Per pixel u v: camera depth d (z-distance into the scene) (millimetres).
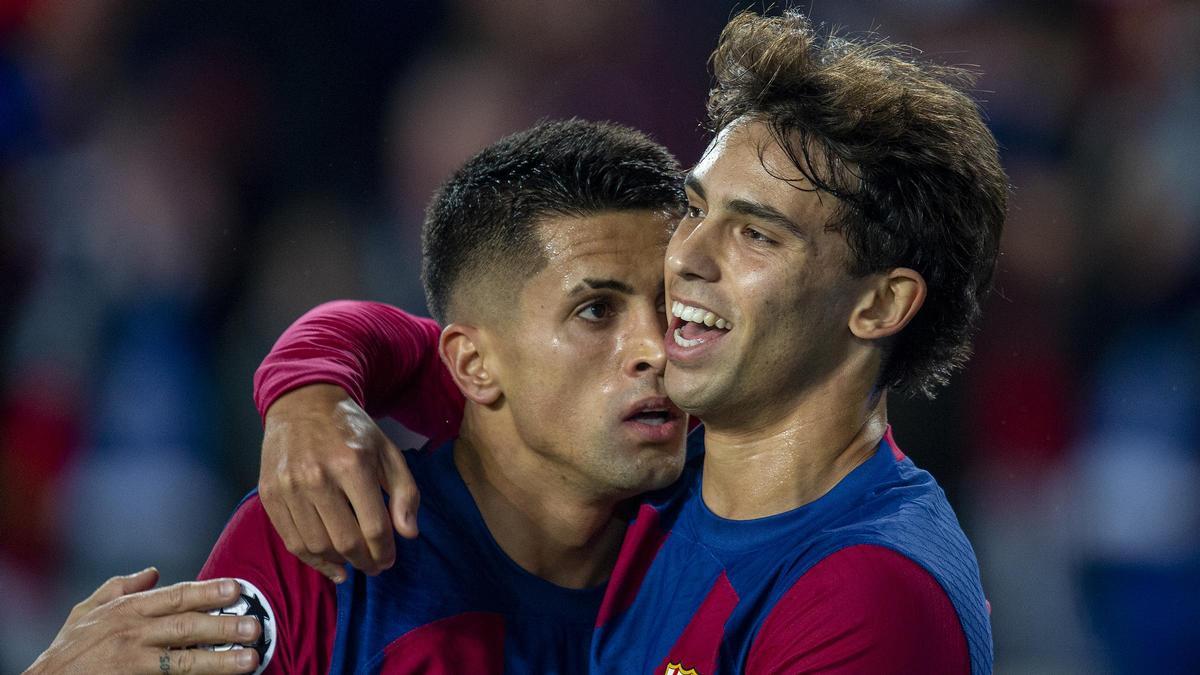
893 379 7609
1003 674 18844
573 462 7902
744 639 7184
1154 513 19250
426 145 22891
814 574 6945
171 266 21359
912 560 6852
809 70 7199
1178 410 19500
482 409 8258
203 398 20672
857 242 7090
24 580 20047
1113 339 19844
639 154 8109
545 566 8258
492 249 7938
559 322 7766
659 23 23250
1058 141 20703
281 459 7273
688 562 7734
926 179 7191
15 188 22078
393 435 18578
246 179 22516
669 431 7848
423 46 23469
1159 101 21203
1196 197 20406
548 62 23078
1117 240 20203
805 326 7133
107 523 20094
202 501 20016
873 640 6645
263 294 21406
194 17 23219
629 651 7777
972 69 20875
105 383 20812
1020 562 19047
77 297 21344
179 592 7434
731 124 7305
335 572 7430
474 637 7852
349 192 22953
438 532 8086
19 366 21000
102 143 22469
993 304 19609
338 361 8141
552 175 7875
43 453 20375
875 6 22422
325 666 7691
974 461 18547
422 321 9305
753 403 7332
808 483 7449
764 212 6992
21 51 23453
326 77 23094
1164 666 18984
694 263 7105
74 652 7305
